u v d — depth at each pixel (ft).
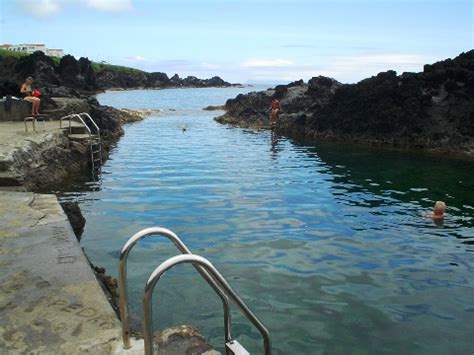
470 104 88.53
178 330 14.94
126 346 12.93
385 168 68.59
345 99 106.63
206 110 202.08
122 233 36.52
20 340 13.47
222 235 36.06
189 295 25.31
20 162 45.88
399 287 26.94
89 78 294.05
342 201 47.85
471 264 30.89
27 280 17.48
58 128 65.26
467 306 24.64
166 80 490.90
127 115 149.07
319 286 26.78
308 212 43.42
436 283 27.63
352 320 22.82
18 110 73.26
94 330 14.05
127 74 431.02
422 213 43.50
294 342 20.75
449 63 99.91
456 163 73.67
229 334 12.30
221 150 86.48
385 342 20.89
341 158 78.33
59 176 55.93
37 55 197.77
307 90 138.82
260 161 74.02
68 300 15.90
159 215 41.65
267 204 46.16
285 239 35.37
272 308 23.93
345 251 32.99
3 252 20.34
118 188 52.75
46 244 21.33
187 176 60.44
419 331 21.90
